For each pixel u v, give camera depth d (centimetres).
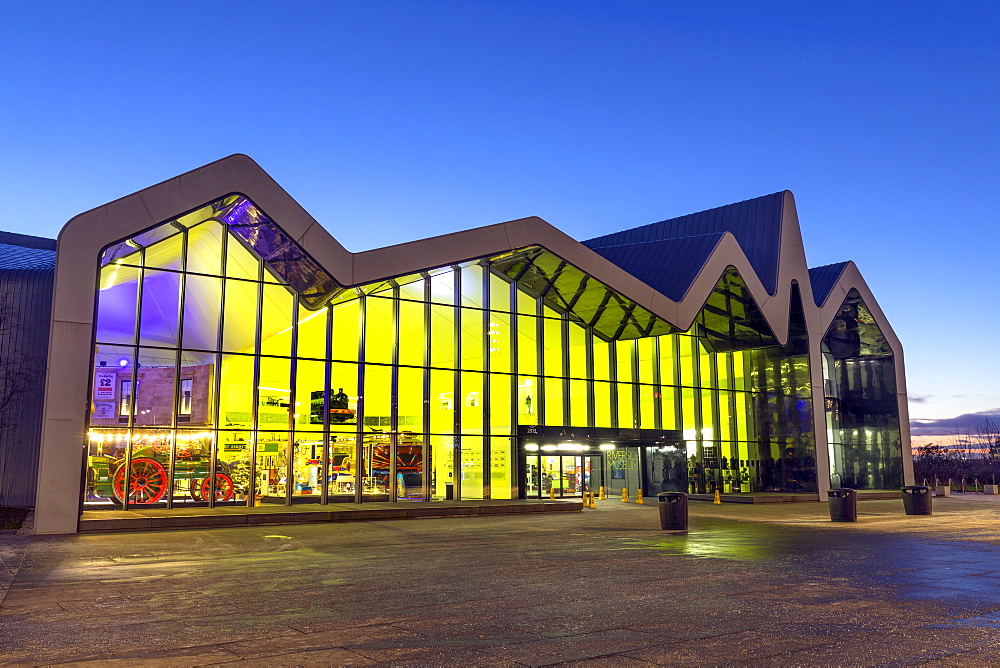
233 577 1272
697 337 4112
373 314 2947
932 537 1967
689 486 3934
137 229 2280
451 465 3056
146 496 2434
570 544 1792
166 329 2500
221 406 2581
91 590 1139
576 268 3197
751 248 4378
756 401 4297
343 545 1773
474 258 2972
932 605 991
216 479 2556
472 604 1015
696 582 1201
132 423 2428
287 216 2559
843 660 711
